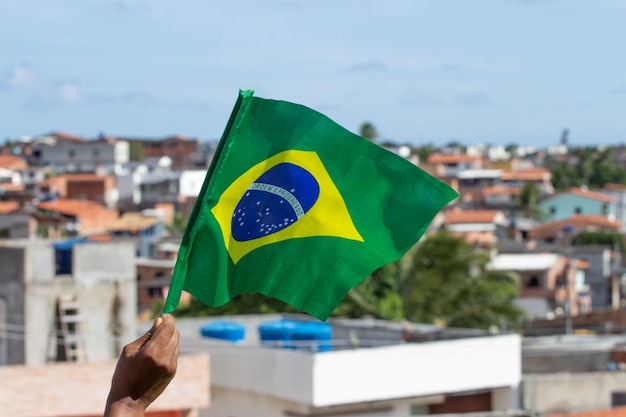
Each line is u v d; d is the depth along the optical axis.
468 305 50.00
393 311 47.62
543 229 116.56
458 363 27.20
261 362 26.06
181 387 23.78
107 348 28.91
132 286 29.30
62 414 22.42
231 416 26.89
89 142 159.50
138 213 106.50
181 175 122.19
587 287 94.25
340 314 47.75
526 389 28.34
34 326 27.88
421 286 49.66
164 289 66.31
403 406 26.41
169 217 109.62
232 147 6.62
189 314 47.34
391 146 173.00
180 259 6.46
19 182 142.25
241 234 6.64
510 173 167.62
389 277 49.62
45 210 94.56
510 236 116.12
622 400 29.95
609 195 156.25
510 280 56.47
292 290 6.70
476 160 167.38
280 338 28.53
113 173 146.88
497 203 144.62
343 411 25.58
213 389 27.41
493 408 28.03
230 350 26.83
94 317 28.78
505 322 49.88
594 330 53.12
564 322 53.19
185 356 23.88
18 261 27.78
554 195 143.00
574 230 117.62
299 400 25.03
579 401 29.09
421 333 31.16
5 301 28.08
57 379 22.42
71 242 31.19
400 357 26.20
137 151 174.62
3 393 21.95
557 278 86.12
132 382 4.46
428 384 26.69
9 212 86.88
